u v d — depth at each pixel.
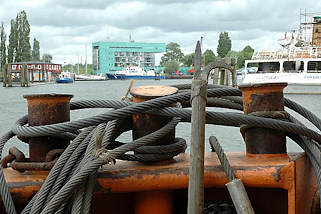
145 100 2.42
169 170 2.24
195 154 1.85
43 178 2.27
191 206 1.84
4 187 2.13
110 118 2.25
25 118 2.68
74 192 2.07
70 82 78.25
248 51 128.00
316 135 2.33
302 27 44.22
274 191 2.41
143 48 140.88
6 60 97.62
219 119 2.31
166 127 2.27
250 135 2.46
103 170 2.23
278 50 35.62
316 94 33.88
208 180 2.26
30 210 2.08
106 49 138.25
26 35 97.81
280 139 2.43
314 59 33.91
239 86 2.49
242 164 2.26
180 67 140.12
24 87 59.47
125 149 2.13
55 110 2.46
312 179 2.41
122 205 2.55
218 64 2.02
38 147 2.46
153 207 2.36
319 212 2.36
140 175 2.21
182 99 2.27
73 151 2.27
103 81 89.94
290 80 34.31
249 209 1.81
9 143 10.46
